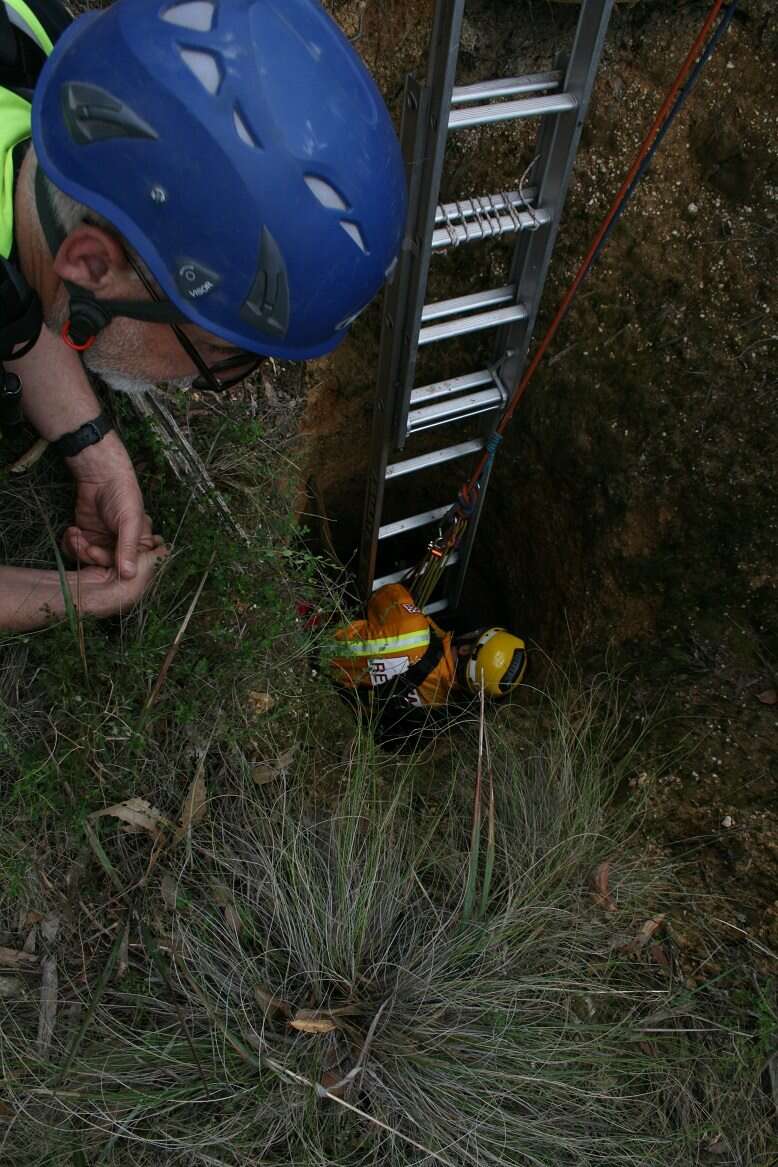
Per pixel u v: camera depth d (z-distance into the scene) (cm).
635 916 232
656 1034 214
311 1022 198
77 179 119
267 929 210
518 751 278
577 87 209
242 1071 193
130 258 123
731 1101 208
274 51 113
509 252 304
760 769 255
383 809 244
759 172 285
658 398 296
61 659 189
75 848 200
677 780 258
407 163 216
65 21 154
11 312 139
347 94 119
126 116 113
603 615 305
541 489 336
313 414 313
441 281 318
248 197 114
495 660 321
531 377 318
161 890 205
